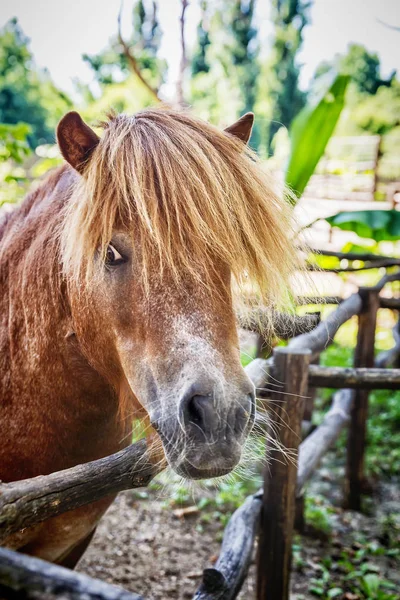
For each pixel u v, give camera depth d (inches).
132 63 266.5
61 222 69.4
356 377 106.1
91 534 86.0
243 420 50.1
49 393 70.9
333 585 125.0
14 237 80.0
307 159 168.2
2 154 185.6
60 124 60.5
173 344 51.6
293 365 92.1
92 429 73.6
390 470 185.6
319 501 163.5
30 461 72.7
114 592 24.1
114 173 56.5
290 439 93.7
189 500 157.6
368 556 139.3
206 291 53.6
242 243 57.6
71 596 24.3
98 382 69.7
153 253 54.3
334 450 202.5
